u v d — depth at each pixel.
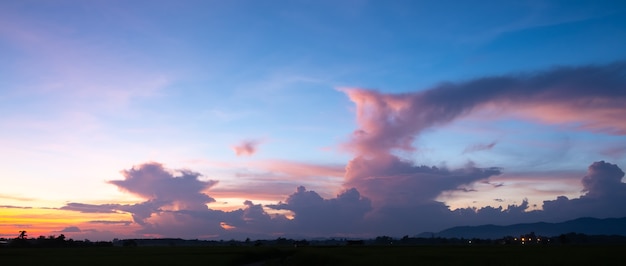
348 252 94.75
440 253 86.62
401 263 57.91
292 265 75.31
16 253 101.69
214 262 68.44
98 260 72.88
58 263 65.38
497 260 60.72
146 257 82.88
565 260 58.28
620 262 54.72
